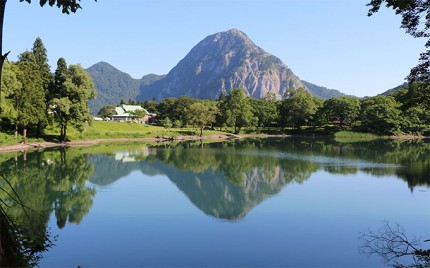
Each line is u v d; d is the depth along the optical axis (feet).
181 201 75.66
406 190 84.94
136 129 316.40
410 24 40.60
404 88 326.85
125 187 90.99
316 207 70.13
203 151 184.65
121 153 170.81
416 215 63.98
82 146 204.33
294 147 210.18
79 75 199.72
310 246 49.19
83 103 199.41
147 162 139.44
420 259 42.27
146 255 45.85
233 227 57.72
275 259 44.75
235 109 360.07
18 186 88.43
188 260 44.37
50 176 103.60
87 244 49.49
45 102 201.67
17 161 131.64
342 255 45.75
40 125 198.70
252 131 369.09
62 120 200.44
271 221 60.95
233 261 44.19
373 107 319.27
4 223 27.25
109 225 58.23
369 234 53.93
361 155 161.27
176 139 291.17
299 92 422.41
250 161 142.00
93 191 85.46
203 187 91.40
